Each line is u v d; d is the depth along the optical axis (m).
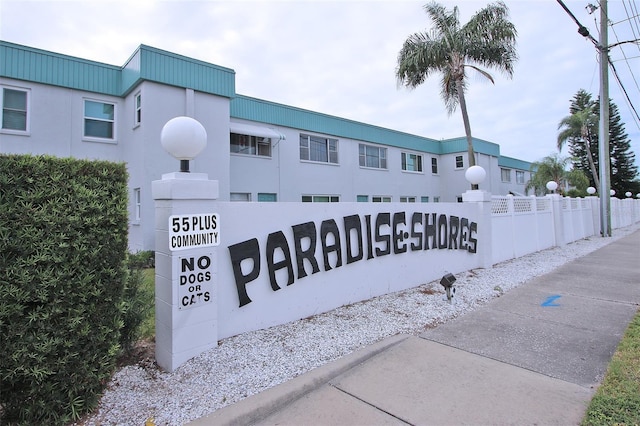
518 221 10.62
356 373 3.41
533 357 3.68
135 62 10.88
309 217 5.02
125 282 2.93
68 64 10.83
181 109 11.49
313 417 2.73
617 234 17.81
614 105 41.78
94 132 11.41
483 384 3.14
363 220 5.85
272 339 4.07
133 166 11.30
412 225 6.79
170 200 3.43
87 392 2.67
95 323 2.69
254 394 2.96
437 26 15.90
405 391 3.06
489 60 15.80
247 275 4.24
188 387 3.08
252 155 14.55
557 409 2.72
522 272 8.14
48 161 2.51
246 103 14.40
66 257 2.54
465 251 8.20
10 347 2.32
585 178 29.00
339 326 4.55
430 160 24.19
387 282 6.22
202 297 3.61
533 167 28.75
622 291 6.38
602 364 3.48
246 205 4.27
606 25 15.52
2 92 9.93
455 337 4.27
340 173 18.08
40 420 2.52
